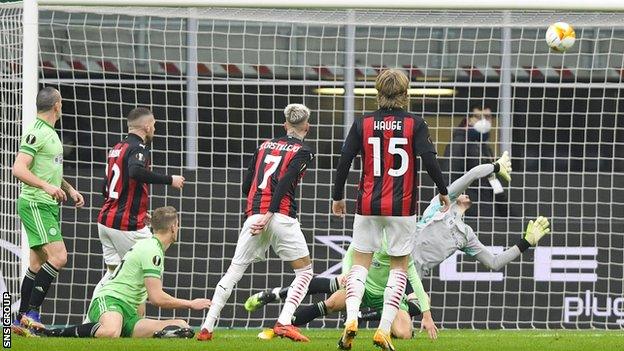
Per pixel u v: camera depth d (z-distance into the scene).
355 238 26.81
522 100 42.97
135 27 42.16
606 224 41.44
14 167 30.81
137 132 33.75
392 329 32.53
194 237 41.09
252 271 41.00
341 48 42.53
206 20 42.12
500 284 41.03
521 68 42.81
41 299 31.91
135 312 31.64
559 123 43.41
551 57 42.88
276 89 42.75
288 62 42.47
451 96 42.72
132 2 36.72
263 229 30.70
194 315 40.97
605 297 41.22
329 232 41.25
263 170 30.98
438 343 29.81
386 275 32.91
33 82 35.97
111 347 26.88
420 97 42.72
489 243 41.44
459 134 42.59
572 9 36.28
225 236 41.22
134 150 32.97
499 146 42.72
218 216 41.25
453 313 40.88
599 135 41.81
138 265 31.33
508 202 41.72
